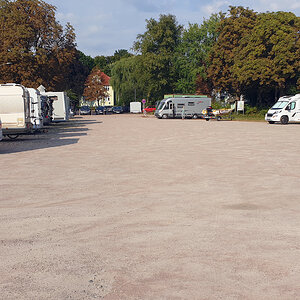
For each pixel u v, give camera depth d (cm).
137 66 7525
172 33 7062
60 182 969
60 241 518
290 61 4862
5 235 548
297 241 504
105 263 437
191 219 615
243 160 1308
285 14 4941
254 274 400
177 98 5659
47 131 3062
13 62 4631
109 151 1627
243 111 5747
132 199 770
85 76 8588
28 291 370
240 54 5247
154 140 2112
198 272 407
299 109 3812
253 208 685
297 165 1188
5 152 1678
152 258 449
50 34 4950
